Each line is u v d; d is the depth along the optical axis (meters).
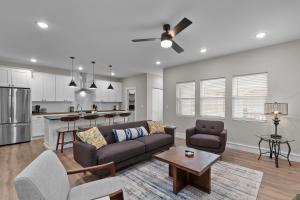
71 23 2.58
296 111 3.27
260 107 3.81
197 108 5.00
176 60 4.86
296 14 2.31
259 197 2.07
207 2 2.04
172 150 2.72
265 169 2.88
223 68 4.38
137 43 3.45
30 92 5.00
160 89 7.79
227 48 3.78
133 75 7.64
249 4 2.08
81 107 6.95
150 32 2.93
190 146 3.62
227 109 4.30
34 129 5.19
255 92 3.89
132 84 7.83
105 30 2.84
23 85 4.90
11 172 2.78
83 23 2.58
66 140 4.29
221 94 4.52
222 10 2.22
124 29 2.80
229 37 3.14
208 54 4.25
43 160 1.38
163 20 2.50
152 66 5.67
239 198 2.04
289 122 3.34
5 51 3.97
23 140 4.80
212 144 3.30
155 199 2.04
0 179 2.53
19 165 3.08
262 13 2.29
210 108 4.74
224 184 2.38
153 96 7.46
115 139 3.24
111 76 7.89
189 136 3.71
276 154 3.10
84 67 5.89
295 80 3.28
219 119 4.49
